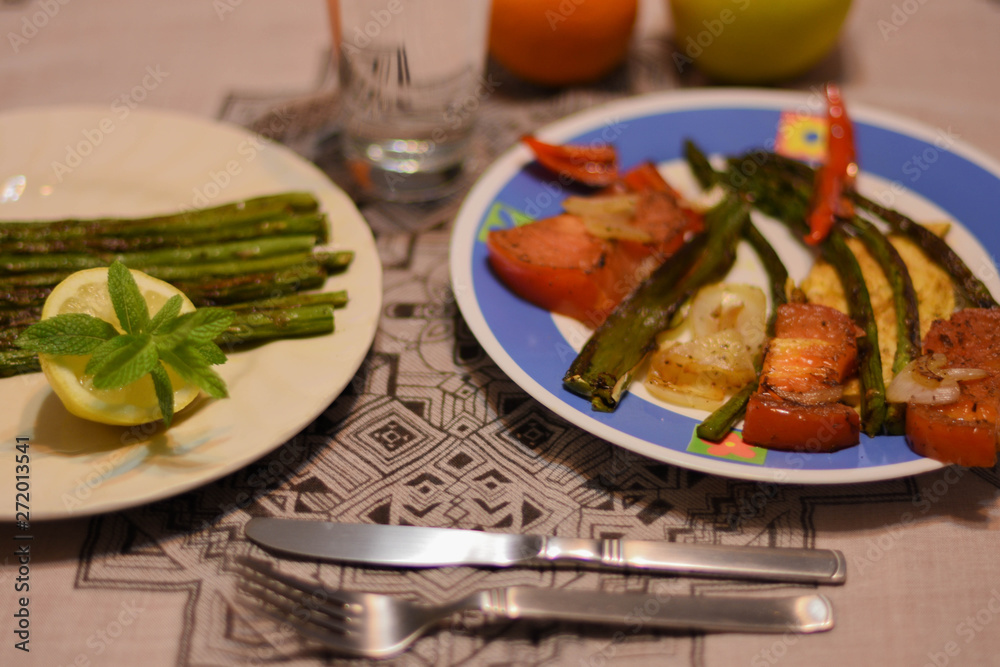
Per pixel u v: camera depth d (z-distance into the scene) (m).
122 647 0.74
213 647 0.74
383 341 1.07
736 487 0.89
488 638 0.75
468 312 0.99
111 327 0.84
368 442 0.94
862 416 0.88
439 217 1.28
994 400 0.83
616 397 0.89
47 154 1.25
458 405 0.98
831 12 1.36
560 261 1.00
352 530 0.82
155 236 1.09
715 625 0.74
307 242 1.07
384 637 0.73
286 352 0.95
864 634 0.75
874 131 1.30
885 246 1.05
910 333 0.95
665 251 1.09
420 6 1.18
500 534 0.81
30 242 1.08
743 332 0.99
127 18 1.69
